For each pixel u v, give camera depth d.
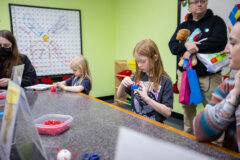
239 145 0.59
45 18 3.16
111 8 3.89
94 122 0.78
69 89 1.44
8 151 0.45
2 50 1.56
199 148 0.56
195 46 1.63
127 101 3.66
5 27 2.89
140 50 1.11
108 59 4.02
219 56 1.57
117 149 0.55
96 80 3.92
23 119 0.47
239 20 0.55
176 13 2.69
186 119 1.94
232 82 0.66
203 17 1.72
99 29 3.80
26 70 1.76
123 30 3.78
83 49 3.66
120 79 3.70
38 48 3.17
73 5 3.42
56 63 3.38
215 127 0.59
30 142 0.48
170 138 0.62
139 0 3.29
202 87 1.75
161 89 1.13
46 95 1.29
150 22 3.13
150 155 0.51
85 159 0.50
